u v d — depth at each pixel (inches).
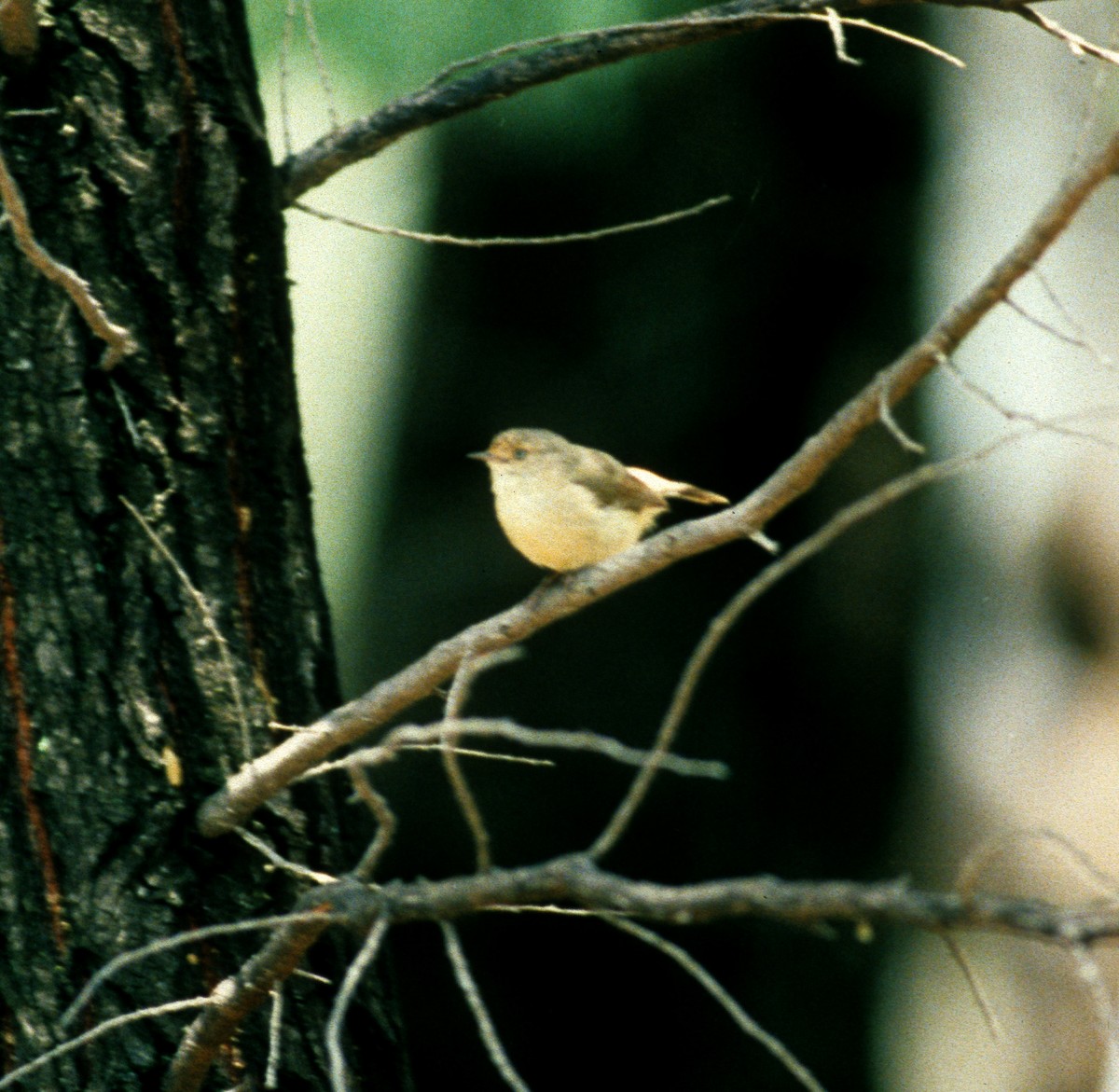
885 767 532.7
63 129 205.6
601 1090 504.7
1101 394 597.0
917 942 561.3
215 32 217.5
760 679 524.4
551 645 516.7
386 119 227.1
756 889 119.3
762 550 530.0
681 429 529.0
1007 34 569.3
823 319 531.5
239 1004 177.8
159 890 203.3
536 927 511.8
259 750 211.6
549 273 536.7
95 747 203.3
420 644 526.3
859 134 534.0
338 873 221.3
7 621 202.7
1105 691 589.0
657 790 513.3
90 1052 199.2
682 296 530.9
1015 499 585.6
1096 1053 568.4
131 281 208.4
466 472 538.6
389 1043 224.2
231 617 212.7
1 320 203.8
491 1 471.2
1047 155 575.2
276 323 223.9
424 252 552.4
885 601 537.0
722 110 524.4
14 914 201.5
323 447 585.9
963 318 152.7
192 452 211.6
